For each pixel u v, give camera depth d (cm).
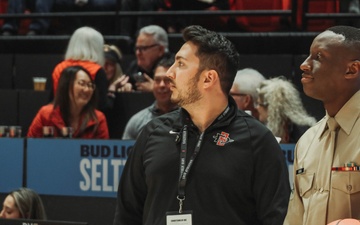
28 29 1845
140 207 700
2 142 1159
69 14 1633
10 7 1798
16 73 1622
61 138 1141
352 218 586
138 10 1706
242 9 1694
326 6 1686
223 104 673
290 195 654
